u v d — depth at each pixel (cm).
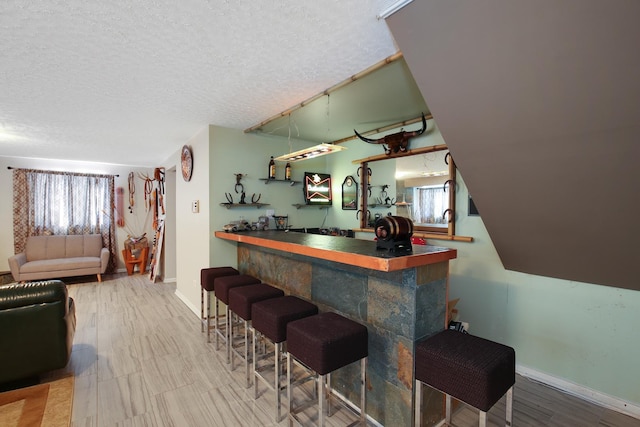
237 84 230
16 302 213
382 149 356
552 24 114
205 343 296
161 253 567
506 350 141
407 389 165
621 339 202
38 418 189
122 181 621
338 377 212
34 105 271
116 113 295
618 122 125
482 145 169
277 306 203
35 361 219
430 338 156
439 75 153
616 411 203
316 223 430
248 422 187
